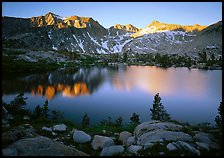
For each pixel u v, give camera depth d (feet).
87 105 199.93
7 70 395.55
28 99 215.92
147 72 524.52
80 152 48.26
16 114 108.47
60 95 243.60
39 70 467.93
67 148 47.32
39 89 272.51
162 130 55.31
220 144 45.60
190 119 158.71
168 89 288.10
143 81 362.94
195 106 196.54
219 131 53.83
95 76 428.97
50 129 71.26
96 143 57.41
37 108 124.98
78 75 437.58
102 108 189.67
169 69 621.31
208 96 240.32
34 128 71.82
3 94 223.30
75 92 264.52
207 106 196.13
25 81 326.24
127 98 233.35
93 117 161.99
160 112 136.77
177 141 46.85
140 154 45.62
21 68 427.33
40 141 45.60
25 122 89.20
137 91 274.77
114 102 213.66
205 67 628.69
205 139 48.32
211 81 358.43
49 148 44.11
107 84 330.13
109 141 57.11
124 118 160.04
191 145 45.68
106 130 77.10
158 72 526.16
